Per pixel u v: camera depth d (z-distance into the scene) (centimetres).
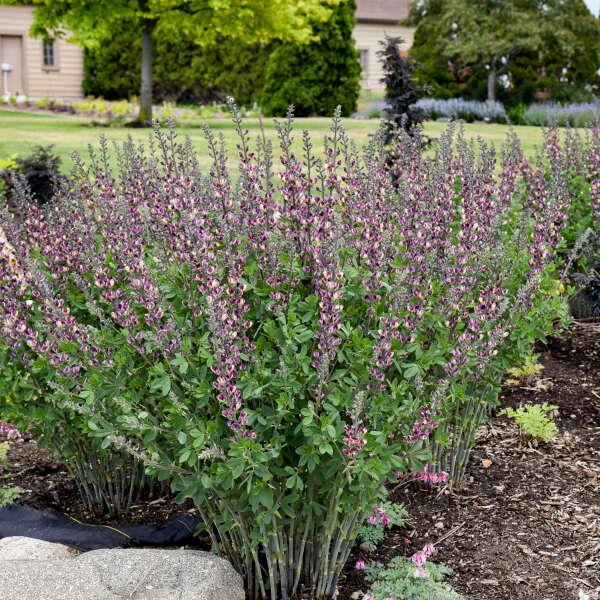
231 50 2761
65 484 434
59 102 2680
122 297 329
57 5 1719
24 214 410
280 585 330
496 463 441
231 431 296
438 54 2677
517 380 543
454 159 511
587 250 574
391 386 298
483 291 361
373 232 306
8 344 324
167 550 326
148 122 1839
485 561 355
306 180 307
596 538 369
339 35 2267
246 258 307
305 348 282
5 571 307
